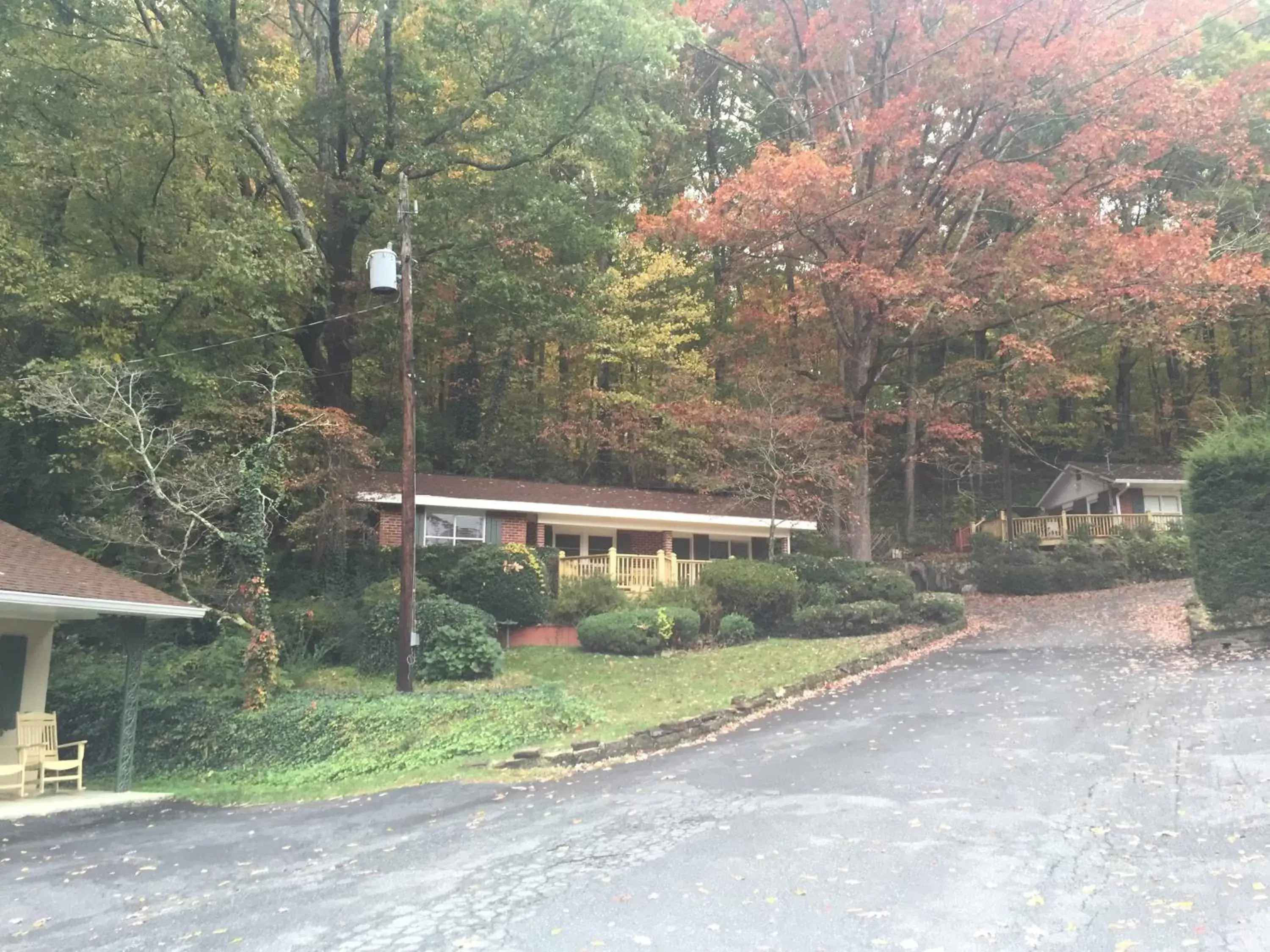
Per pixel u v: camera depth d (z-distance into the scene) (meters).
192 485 15.55
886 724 11.34
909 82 25.09
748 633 19.16
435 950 4.98
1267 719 9.96
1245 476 16.11
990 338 27.98
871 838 6.71
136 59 16.50
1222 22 27.42
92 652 17.23
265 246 17.84
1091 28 22.41
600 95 20.67
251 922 5.68
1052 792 7.81
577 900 5.70
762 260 25.91
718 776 9.23
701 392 27.45
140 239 18.17
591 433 30.17
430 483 23.48
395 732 12.34
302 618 17.27
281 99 18.36
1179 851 6.12
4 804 11.15
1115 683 13.12
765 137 31.97
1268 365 36.47
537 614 19.34
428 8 20.83
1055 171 25.91
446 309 23.12
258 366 18.50
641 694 14.02
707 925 5.16
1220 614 15.93
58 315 16.19
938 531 38.19
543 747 10.91
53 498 19.19
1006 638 19.50
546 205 20.88
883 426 34.53
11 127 16.83
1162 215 29.98
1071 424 40.59
